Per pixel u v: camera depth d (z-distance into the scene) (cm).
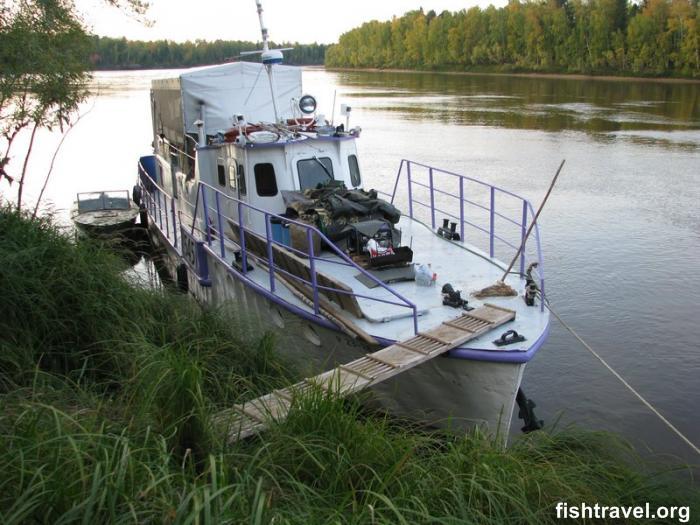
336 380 602
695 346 1096
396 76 9175
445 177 2414
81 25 1142
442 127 3691
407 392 724
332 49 13075
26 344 691
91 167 2789
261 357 762
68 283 754
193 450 507
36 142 3338
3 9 995
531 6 8925
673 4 7106
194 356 704
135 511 370
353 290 799
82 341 746
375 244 851
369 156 2811
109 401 572
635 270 1451
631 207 1981
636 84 6612
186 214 1273
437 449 570
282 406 559
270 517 388
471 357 659
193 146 1236
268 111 1293
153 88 1566
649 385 981
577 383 992
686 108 4447
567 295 1318
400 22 11475
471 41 9856
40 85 1058
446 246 980
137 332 757
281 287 865
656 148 2944
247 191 1012
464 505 459
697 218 1856
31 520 373
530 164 2627
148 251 1706
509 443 780
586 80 7350
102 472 403
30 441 426
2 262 708
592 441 738
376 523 407
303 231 895
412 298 786
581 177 2384
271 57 1179
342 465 486
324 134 1079
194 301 912
